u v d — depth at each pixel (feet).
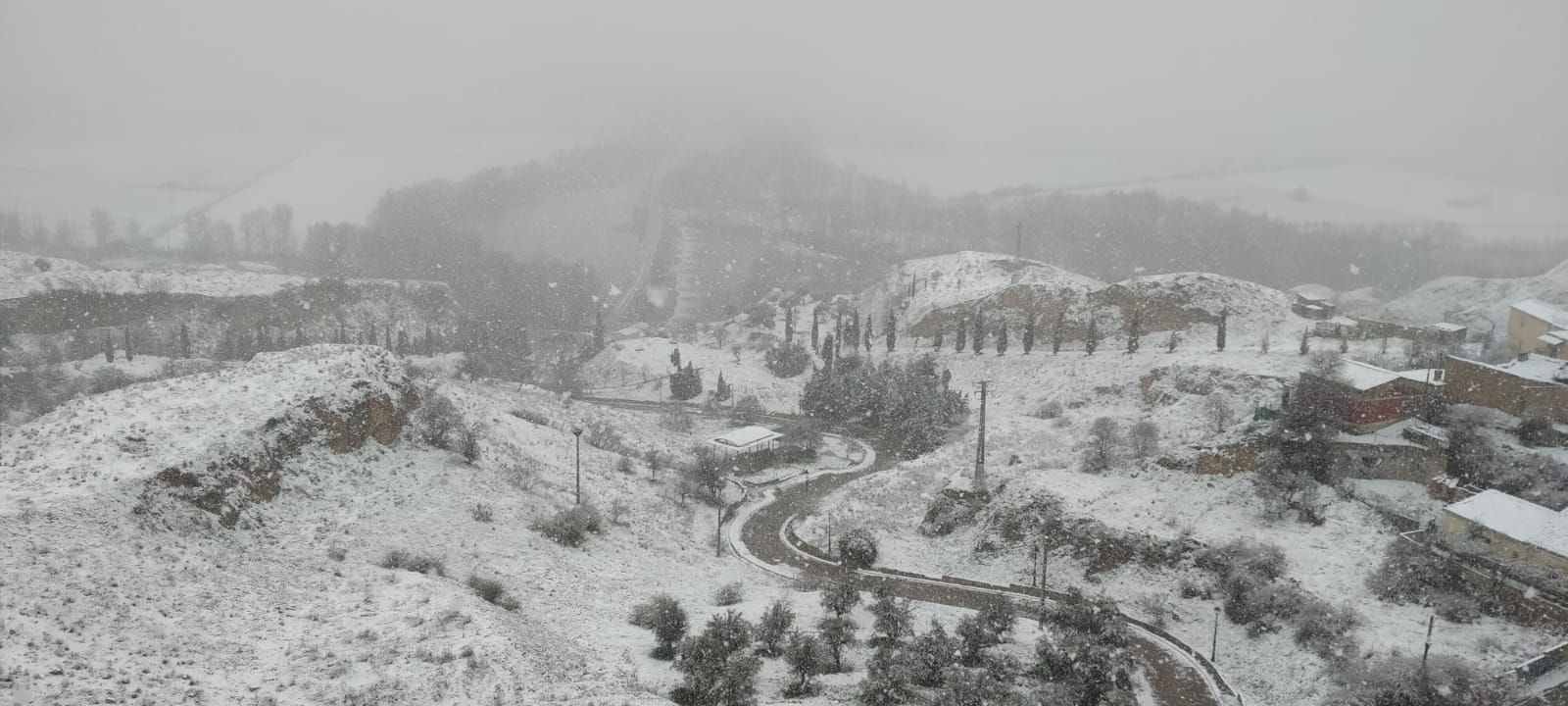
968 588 211.41
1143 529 213.66
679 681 133.80
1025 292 472.03
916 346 482.69
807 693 141.79
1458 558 181.27
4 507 139.33
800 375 476.95
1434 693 143.95
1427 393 240.94
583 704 110.11
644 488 265.95
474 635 127.85
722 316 645.51
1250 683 166.40
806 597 196.65
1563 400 233.76
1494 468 217.56
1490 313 486.79
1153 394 335.26
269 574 147.95
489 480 222.48
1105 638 167.02
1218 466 233.55
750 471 318.04
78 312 464.24
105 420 185.47
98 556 130.52
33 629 105.91
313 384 212.02
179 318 494.59
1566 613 161.38
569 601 169.17
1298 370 303.27
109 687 97.96
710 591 196.34
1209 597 194.08
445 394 272.31
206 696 101.24
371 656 119.34
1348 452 224.74
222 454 174.09
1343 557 194.18
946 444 327.47
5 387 375.25
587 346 532.32
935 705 138.72
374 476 205.16
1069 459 274.16
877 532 247.70
